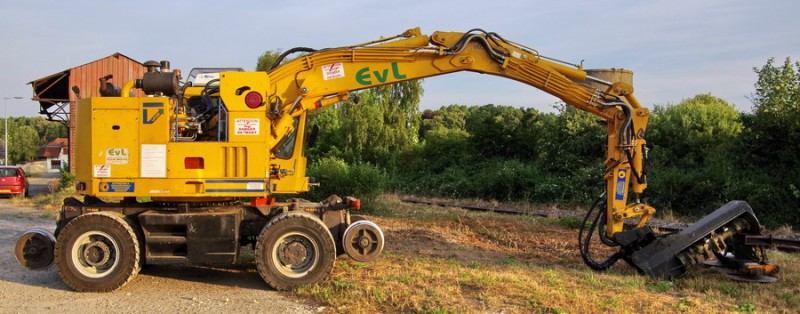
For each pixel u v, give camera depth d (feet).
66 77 91.20
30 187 111.96
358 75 27.91
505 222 45.60
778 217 50.37
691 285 24.64
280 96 27.37
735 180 56.54
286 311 20.90
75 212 25.44
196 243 24.56
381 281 24.06
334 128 128.88
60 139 267.80
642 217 28.30
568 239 38.17
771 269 25.38
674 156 71.31
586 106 28.55
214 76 26.86
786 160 56.80
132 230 24.35
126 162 24.39
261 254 24.07
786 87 59.57
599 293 22.26
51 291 24.21
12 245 35.99
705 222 26.73
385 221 45.91
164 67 26.78
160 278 26.63
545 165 81.71
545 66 28.45
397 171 107.86
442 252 32.73
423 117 241.14
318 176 58.75
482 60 28.40
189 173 24.41
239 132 24.75
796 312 20.65
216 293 23.84
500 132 97.35
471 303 20.63
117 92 26.32
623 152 28.12
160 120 24.43
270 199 27.02
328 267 24.14
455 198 79.71
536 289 22.48
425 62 28.17
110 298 23.09
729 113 74.90
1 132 269.64
